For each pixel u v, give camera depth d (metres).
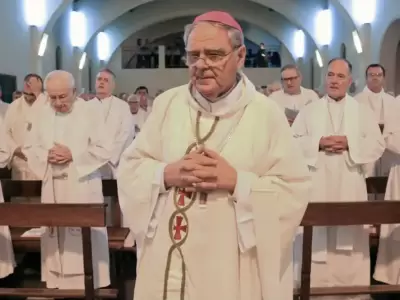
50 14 13.91
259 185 2.06
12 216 3.51
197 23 2.02
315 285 4.32
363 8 13.88
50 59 15.99
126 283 4.98
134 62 26.08
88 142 4.20
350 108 4.35
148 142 2.24
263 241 2.08
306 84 22.05
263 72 25.61
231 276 2.07
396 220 3.57
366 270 4.38
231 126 2.12
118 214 5.30
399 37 13.09
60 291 3.94
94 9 18.62
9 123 6.20
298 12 18.16
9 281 5.00
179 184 2.05
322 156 4.32
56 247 4.28
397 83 13.81
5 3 12.05
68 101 4.16
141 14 21.98
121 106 5.95
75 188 4.13
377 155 4.28
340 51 16.75
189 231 2.08
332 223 3.54
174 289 2.10
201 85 2.02
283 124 2.17
